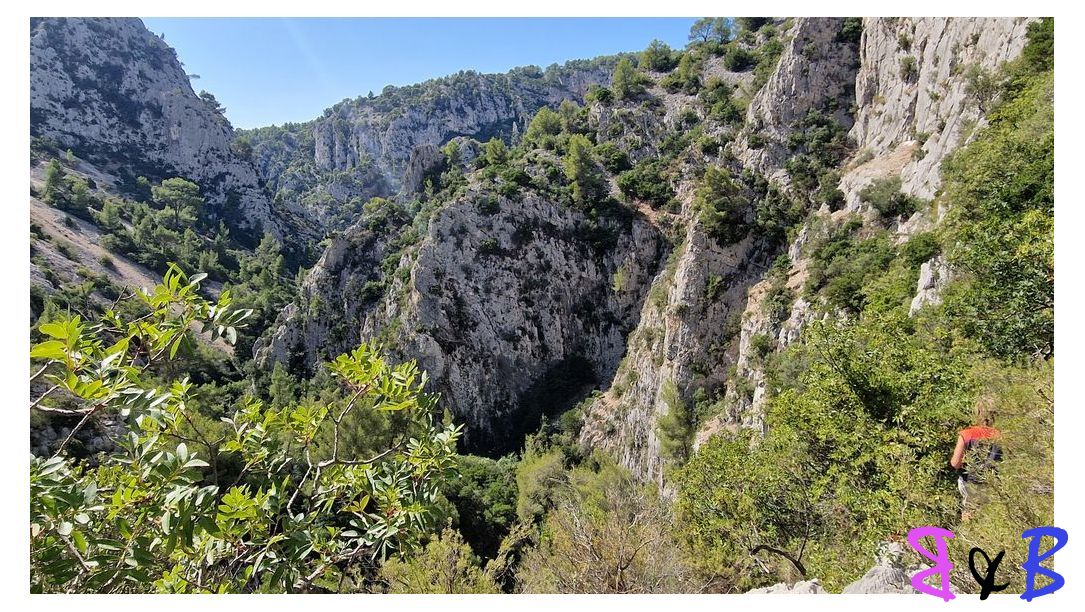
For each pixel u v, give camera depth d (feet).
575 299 245.04
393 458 29.66
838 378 53.06
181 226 361.92
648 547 48.01
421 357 226.58
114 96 428.56
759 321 137.69
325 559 27.02
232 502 21.65
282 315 260.42
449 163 349.20
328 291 264.72
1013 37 102.63
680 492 68.74
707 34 349.20
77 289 196.75
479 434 229.45
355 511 27.68
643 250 237.66
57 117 386.52
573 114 330.75
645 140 280.92
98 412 21.67
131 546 20.99
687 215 229.25
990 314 51.52
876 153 156.66
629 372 192.85
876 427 47.11
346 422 101.71
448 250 237.45
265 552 23.35
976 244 54.19
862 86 176.96
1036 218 47.57
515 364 238.68
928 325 65.72
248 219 454.40
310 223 552.41
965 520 35.91
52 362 19.77
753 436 81.00
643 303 236.63
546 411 230.89
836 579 38.22
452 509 113.60
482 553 124.06
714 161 234.17
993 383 42.86
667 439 147.23
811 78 193.26
